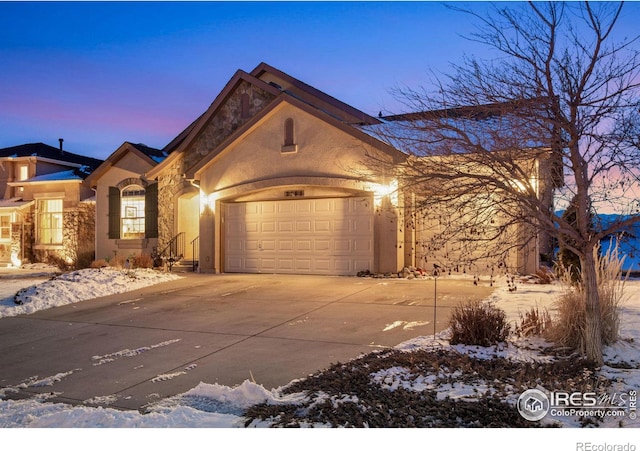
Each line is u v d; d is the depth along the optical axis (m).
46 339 9.35
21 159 27.56
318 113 15.34
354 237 15.50
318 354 7.48
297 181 15.78
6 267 26.33
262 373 6.73
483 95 6.33
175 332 9.37
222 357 7.61
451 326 7.70
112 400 6.04
